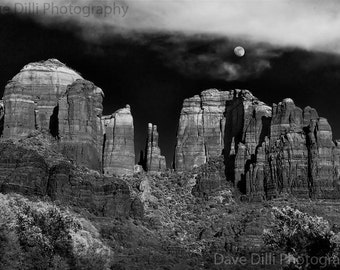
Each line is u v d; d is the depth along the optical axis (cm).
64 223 15112
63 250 14812
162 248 18562
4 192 18500
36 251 13950
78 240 15850
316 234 13612
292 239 13650
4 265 13288
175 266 17225
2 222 13900
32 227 14250
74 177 19550
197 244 18938
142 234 19075
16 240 13725
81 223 17300
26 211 14800
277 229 14162
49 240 14538
